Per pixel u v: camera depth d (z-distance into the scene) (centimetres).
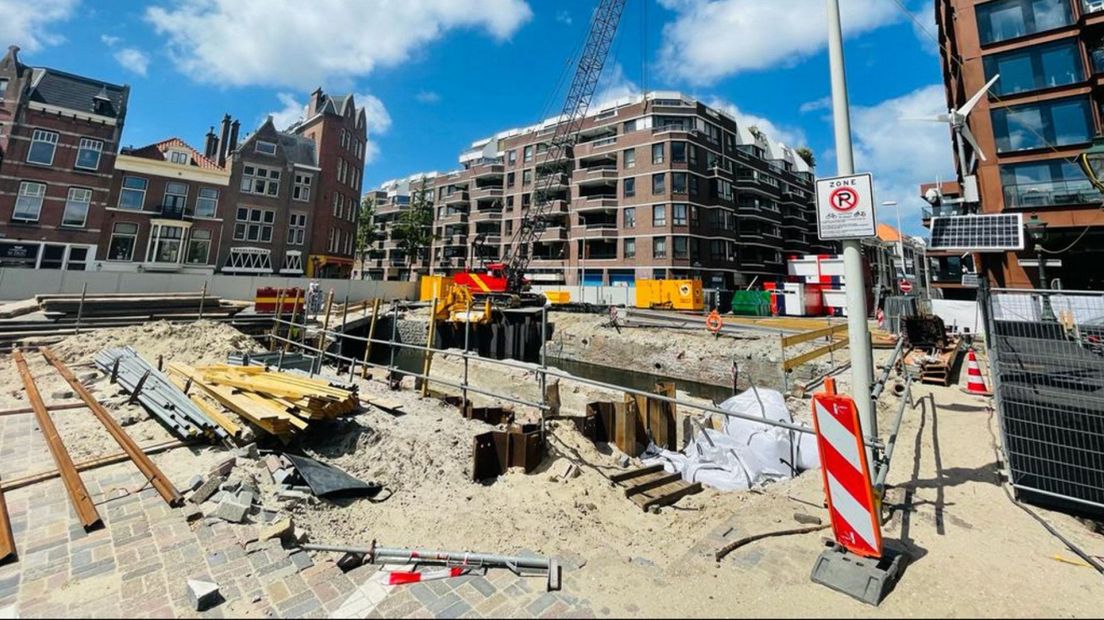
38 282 2052
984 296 516
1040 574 306
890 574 290
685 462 665
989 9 1995
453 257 5709
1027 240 1777
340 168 4225
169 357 1195
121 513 396
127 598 287
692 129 4241
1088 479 393
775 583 296
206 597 282
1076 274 1869
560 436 683
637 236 4144
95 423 636
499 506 482
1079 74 1805
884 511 396
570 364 2502
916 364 1113
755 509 409
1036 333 475
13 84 2562
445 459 592
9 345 1211
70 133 2664
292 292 2123
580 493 523
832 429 323
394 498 495
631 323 2580
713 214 4172
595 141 4544
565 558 351
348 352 2219
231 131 3916
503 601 292
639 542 410
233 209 3409
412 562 348
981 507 405
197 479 461
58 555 331
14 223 2486
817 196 447
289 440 604
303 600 293
